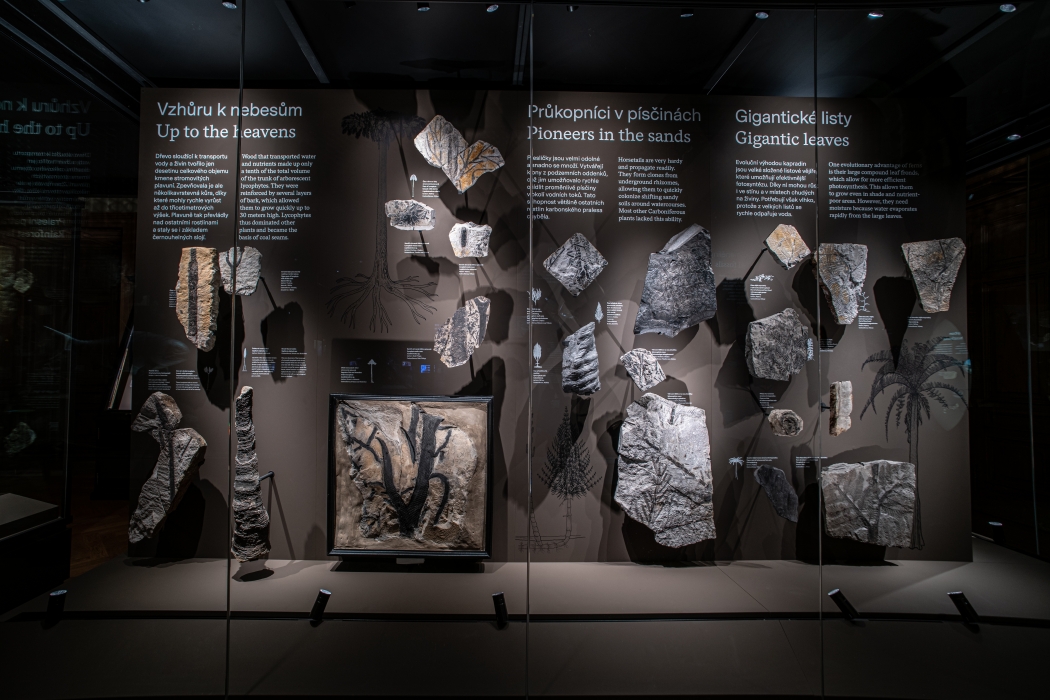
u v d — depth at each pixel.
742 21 2.37
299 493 2.62
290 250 2.64
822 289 2.68
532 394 2.61
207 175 2.60
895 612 2.29
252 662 1.99
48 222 2.55
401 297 2.66
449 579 2.48
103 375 2.53
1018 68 2.56
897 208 2.70
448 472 2.58
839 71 2.64
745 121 2.68
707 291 2.62
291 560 2.61
